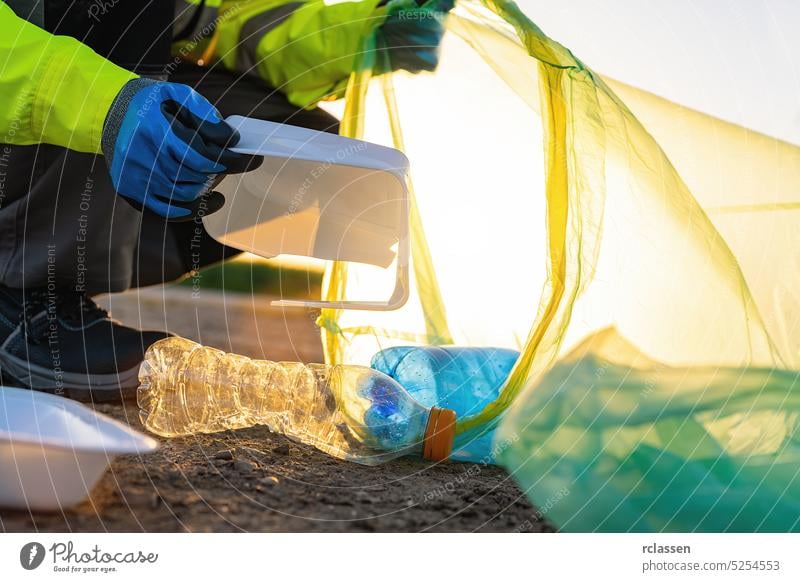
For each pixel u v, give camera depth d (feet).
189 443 4.35
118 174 4.23
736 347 5.78
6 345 5.34
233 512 3.45
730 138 7.33
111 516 3.34
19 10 5.96
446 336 7.16
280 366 5.26
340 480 3.95
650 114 7.54
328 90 7.61
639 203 6.29
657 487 4.10
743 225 6.85
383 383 4.65
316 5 7.43
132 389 5.40
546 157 5.77
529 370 5.16
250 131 4.67
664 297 6.04
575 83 5.78
